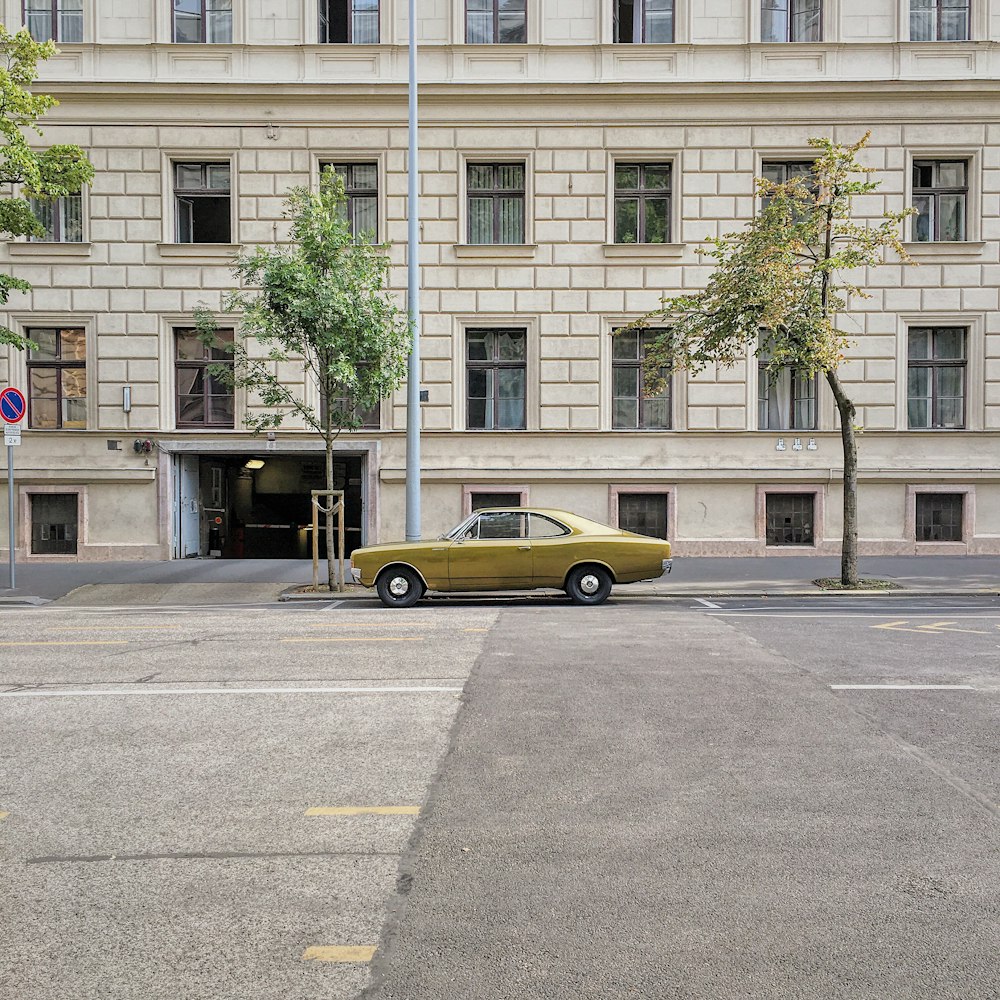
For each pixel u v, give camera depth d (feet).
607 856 12.55
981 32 59.36
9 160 46.73
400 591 41.22
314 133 59.82
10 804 14.73
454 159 60.08
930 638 30.53
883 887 11.59
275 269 43.62
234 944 10.18
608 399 60.39
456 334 60.39
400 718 19.81
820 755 17.07
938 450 59.98
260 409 60.39
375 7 60.59
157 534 60.49
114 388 60.18
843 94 58.85
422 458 60.34
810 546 60.13
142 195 60.03
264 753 17.37
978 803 14.58
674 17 60.13
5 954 10.01
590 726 19.08
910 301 59.57
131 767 16.58
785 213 46.11
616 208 61.11
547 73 59.88
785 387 61.26
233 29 60.08
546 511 41.98
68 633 33.09
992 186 59.26
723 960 9.79
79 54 59.67
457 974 9.50
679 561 57.00
